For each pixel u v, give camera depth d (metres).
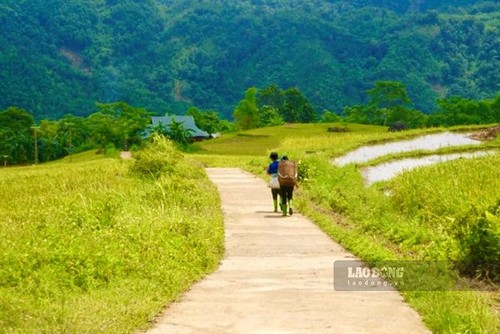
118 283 12.04
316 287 12.22
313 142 61.38
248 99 179.62
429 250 14.88
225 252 16.28
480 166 30.69
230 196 28.62
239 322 9.77
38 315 9.73
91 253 13.06
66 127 151.88
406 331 9.23
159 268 12.90
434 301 10.38
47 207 22.02
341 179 34.78
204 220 19.70
